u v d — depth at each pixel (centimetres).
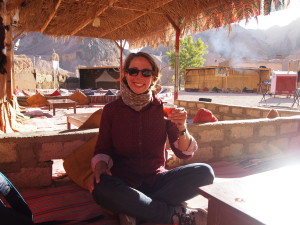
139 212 196
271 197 128
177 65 831
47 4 676
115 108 216
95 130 318
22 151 285
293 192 132
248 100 2042
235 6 593
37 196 273
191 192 215
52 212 242
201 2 657
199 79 3938
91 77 3862
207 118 402
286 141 456
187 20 741
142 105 211
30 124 773
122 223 206
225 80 3606
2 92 558
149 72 206
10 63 704
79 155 297
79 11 775
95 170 204
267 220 106
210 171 216
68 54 12138
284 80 1856
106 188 193
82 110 1254
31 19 792
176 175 216
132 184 216
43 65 8475
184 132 215
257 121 419
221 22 641
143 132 215
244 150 416
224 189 137
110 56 12750
